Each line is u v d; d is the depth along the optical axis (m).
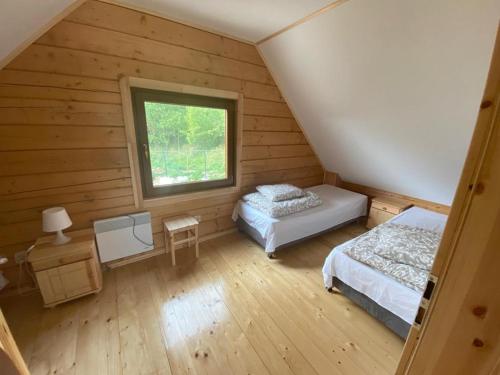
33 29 1.46
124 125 2.00
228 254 2.52
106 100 1.88
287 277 2.15
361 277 1.61
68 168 1.85
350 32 1.69
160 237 2.45
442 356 0.52
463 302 0.47
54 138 1.76
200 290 1.96
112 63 1.83
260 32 2.17
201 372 1.30
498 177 0.40
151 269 2.23
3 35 1.24
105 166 1.99
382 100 2.03
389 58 1.67
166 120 2.26
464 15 1.21
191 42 2.11
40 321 1.62
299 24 1.89
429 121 1.91
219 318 1.67
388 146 2.50
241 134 2.71
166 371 1.30
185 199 2.51
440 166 2.29
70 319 1.64
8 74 1.54
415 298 1.33
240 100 2.57
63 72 1.69
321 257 2.50
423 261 1.49
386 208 3.00
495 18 1.15
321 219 2.64
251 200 2.66
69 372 1.29
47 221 1.63
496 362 0.44
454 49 1.37
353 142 2.82
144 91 2.05
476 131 0.42
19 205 1.74
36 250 1.67
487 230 0.42
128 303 1.80
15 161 1.67
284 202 2.53
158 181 2.36
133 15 1.82
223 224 2.92
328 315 1.71
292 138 3.27
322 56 2.05
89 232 2.00
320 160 3.71
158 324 1.61
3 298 1.82
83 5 1.64
